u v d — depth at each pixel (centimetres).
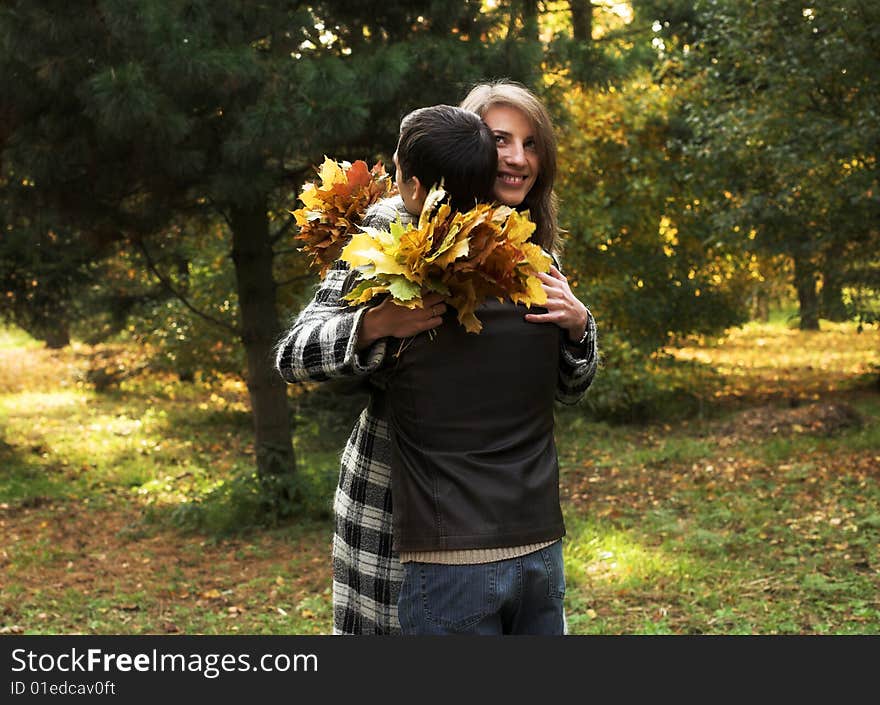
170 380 1684
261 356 796
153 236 786
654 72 1276
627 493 870
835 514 737
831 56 861
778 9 922
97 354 1809
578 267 1245
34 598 604
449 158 199
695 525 741
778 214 1011
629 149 1241
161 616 568
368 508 210
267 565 690
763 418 1124
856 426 1073
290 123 571
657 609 545
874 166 917
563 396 225
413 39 671
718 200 1157
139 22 556
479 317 197
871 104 877
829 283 1137
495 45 677
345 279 204
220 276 1243
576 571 618
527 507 198
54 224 742
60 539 769
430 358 194
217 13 614
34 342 2653
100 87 543
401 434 199
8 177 703
